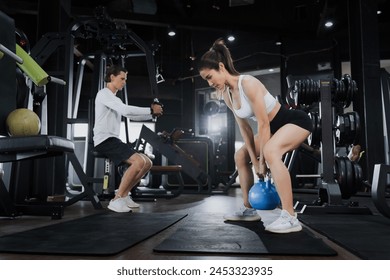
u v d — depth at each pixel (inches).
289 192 68.0
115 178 176.4
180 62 351.3
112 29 147.3
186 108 343.9
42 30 162.9
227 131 316.5
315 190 210.7
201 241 57.6
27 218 90.9
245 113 73.3
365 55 234.8
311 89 124.5
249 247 53.1
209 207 122.7
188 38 350.3
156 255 49.4
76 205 132.0
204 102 343.0
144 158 106.6
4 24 89.4
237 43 330.0
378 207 80.8
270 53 307.0
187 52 350.3
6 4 258.5
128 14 283.9
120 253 50.5
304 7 314.5
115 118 110.0
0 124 87.0
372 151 227.1
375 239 60.7
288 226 65.5
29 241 57.2
